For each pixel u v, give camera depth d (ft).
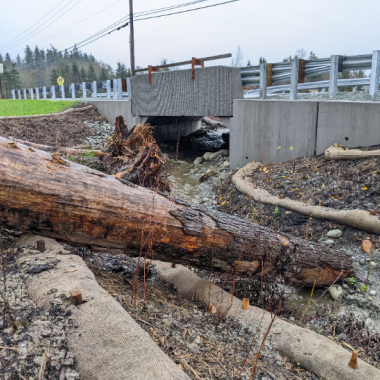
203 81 33.81
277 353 9.09
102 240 11.02
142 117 41.98
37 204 9.61
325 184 21.99
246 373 7.63
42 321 6.84
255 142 30.91
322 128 26.30
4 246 10.29
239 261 12.95
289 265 13.47
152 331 8.16
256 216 21.56
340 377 8.07
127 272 13.15
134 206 10.94
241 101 31.14
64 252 10.05
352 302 13.71
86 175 10.57
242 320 10.45
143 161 20.42
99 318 7.03
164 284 13.51
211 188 29.48
